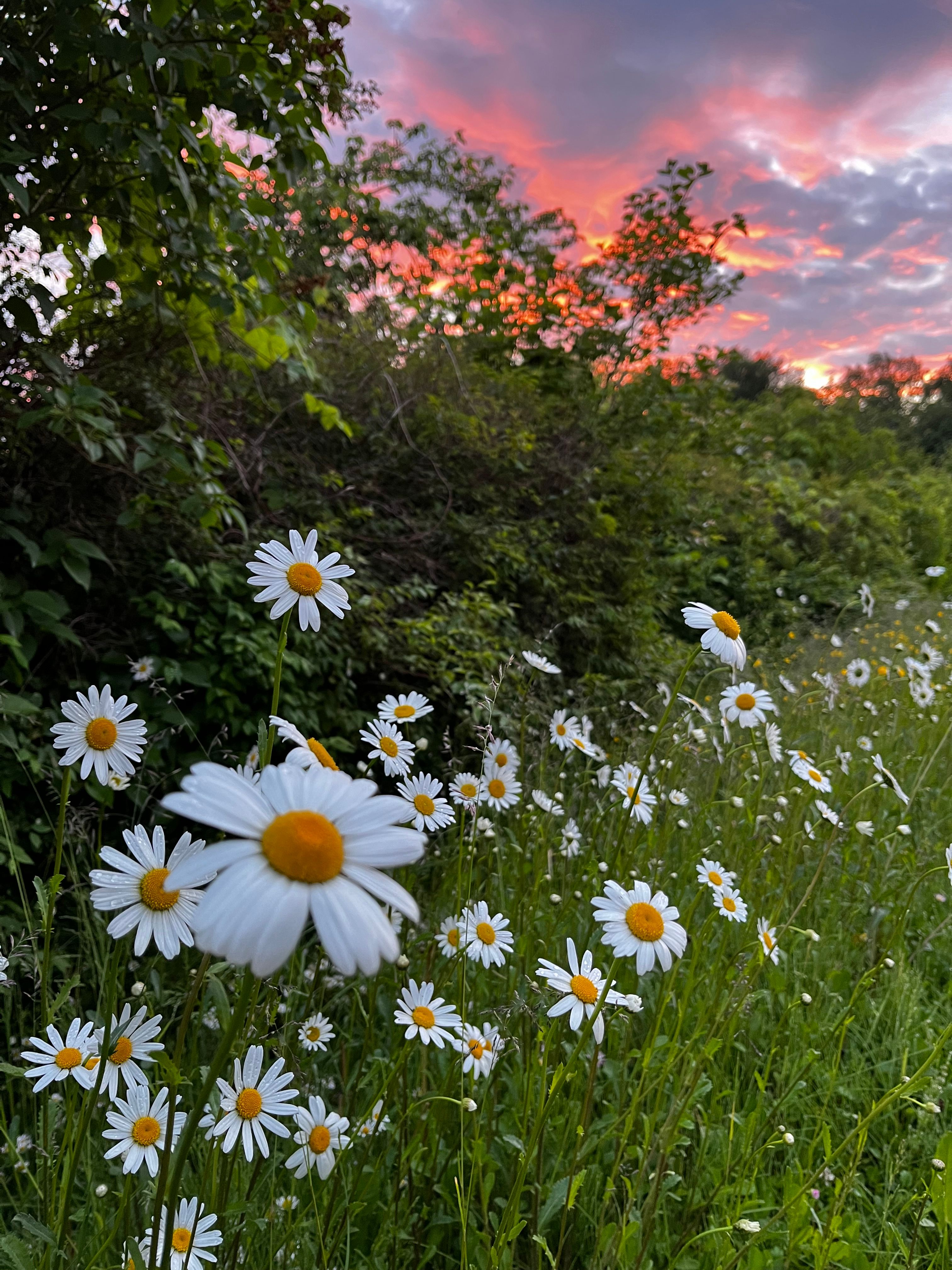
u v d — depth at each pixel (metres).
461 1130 1.58
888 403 32.00
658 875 2.24
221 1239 1.10
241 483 3.74
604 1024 1.39
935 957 2.78
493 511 5.20
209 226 2.88
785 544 10.17
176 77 2.49
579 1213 1.68
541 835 2.29
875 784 2.43
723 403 9.71
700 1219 1.75
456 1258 1.67
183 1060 1.73
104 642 2.97
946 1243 1.60
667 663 5.95
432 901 2.29
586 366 8.06
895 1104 2.12
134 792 2.62
